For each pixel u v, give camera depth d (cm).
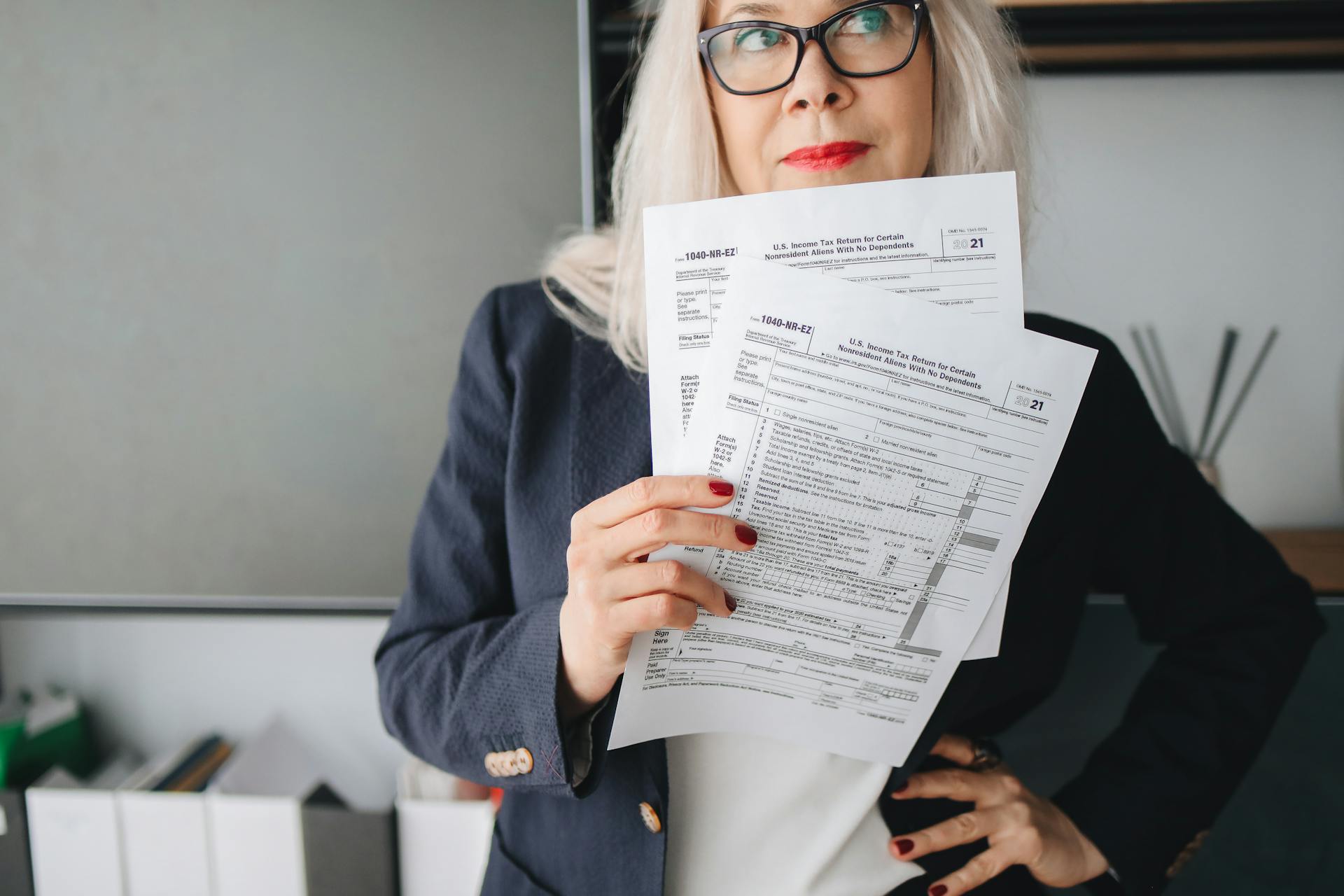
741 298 46
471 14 94
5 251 100
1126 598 80
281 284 100
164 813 106
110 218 99
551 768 54
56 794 108
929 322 46
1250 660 74
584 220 96
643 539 47
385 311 99
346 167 97
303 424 102
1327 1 88
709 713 54
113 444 103
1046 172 98
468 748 57
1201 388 100
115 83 97
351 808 105
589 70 93
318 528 103
